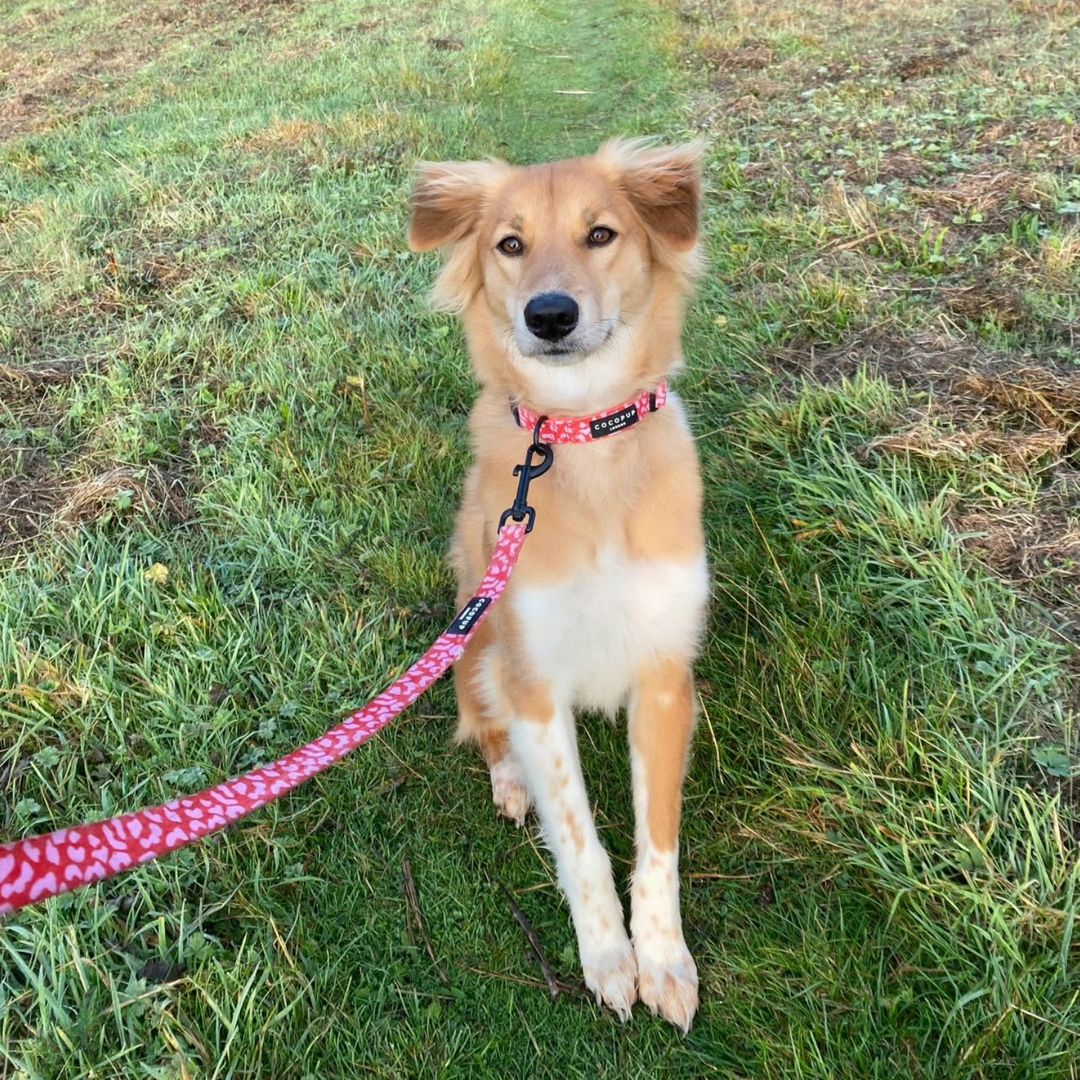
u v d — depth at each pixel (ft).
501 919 2.44
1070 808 2.32
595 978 2.26
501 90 8.81
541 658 2.44
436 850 2.58
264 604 3.28
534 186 2.54
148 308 4.99
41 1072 1.98
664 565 2.43
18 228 6.17
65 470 3.84
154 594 3.18
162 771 2.67
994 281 4.42
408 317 4.84
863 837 2.37
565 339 2.35
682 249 2.55
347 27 11.39
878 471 3.33
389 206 6.07
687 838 2.56
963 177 5.55
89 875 1.40
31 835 2.49
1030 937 2.11
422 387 4.28
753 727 2.72
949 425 3.44
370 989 2.27
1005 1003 2.02
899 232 5.00
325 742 1.72
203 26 12.28
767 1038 2.12
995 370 3.78
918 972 2.15
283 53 10.44
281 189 6.47
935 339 4.06
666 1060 2.14
